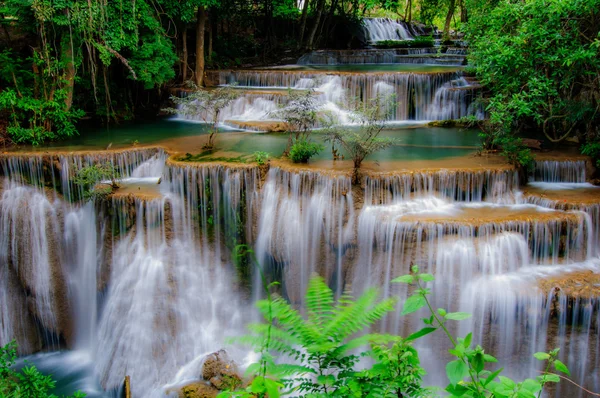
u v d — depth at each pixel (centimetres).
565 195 1085
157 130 1603
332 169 1103
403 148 1350
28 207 1181
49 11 1379
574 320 847
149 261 1116
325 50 2662
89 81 1716
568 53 1093
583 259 986
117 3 1539
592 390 852
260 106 1684
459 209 1055
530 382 305
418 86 1791
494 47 1184
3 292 1173
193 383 956
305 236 1085
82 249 1188
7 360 938
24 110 1445
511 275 923
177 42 2177
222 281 1144
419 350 922
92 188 1160
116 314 1110
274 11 2558
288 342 360
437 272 946
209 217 1152
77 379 1083
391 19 3453
